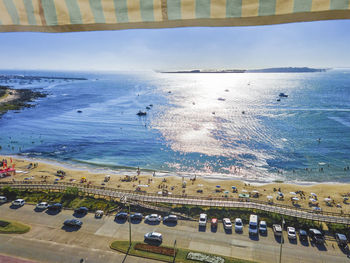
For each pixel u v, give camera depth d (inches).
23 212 1604.3
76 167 2839.6
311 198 2033.7
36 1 148.9
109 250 1237.1
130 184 2335.1
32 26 154.9
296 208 1728.6
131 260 1168.2
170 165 2874.0
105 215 1587.1
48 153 3235.7
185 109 5871.1
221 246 1279.5
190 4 135.0
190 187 2266.2
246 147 3339.1
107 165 2891.2
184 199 1775.3
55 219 1530.5
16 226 1418.6
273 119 4726.9
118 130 4175.7
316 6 123.8
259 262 1157.7
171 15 139.3
